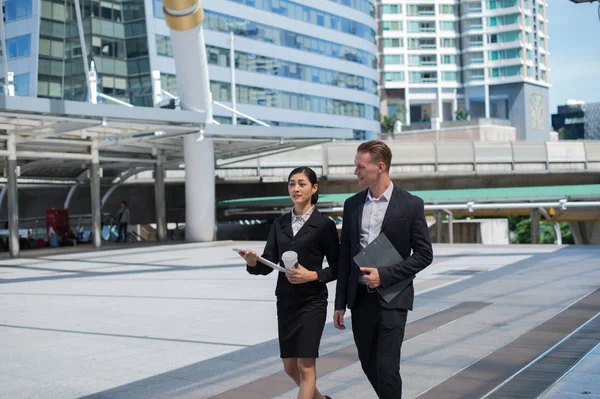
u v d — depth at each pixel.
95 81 25.22
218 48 55.94
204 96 27.02
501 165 43.44
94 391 5.86
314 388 4.51
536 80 113.50
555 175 44.94
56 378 6.34
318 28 68.19
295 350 4.45
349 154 41.12
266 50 61.09
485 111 115.62
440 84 113.06
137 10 33.44
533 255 16.95
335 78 70.88
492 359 6.43
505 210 28.23
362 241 4.25
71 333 8.68
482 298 10.30
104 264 19.22
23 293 13.20
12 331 8.95
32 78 28.59
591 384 5.39
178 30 25.47
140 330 8.73
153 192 41.00
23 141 23.03
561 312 8.84
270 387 5.77
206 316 9.66
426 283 12.33
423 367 6.22
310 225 4.52
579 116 165.50
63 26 29.75
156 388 5.89
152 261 19.70
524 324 8.11
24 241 27.42
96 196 26.95
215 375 6.26
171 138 27.28
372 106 77.81
